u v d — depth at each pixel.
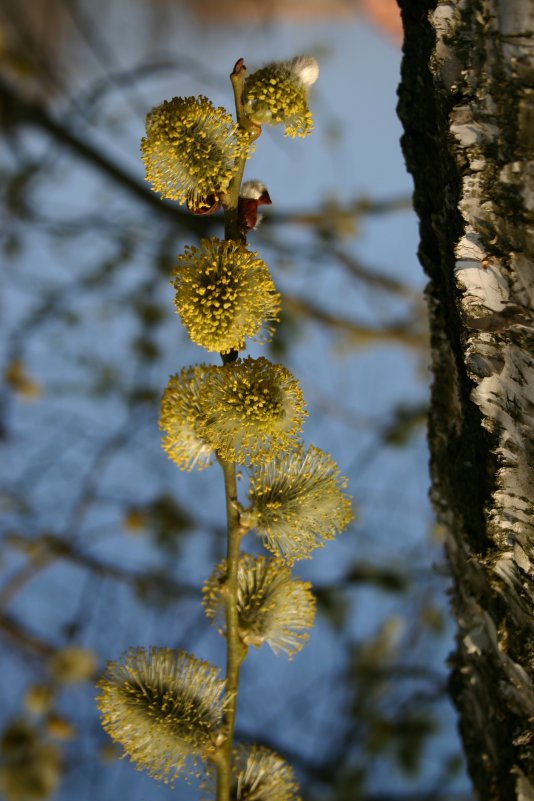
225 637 0.55
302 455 0.54
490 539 0.53
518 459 0.52
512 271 0.51
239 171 0.53
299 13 1.58
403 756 1.02
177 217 1.20
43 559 1.01
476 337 0.52
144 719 0.54
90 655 0.93
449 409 0.56
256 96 0.52
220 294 0.53
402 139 0.55
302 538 0.54
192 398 0.54
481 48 0.51
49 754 0.88
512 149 0.50
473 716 0.58
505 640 0.54
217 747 0.54
